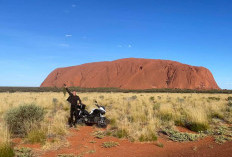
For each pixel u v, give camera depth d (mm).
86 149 6379
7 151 5551
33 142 6801
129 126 8523
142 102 19359
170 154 6027
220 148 6562
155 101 22281
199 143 7297
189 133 8305
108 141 7305
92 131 8688
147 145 6961
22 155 5594
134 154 6000
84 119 9727
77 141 7215
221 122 10820
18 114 8102
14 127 7996
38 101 18469
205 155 5887
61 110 14406
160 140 7617
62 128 8078
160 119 10695
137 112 11883
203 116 10023
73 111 9453
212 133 8555
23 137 7469
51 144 6656
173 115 11250
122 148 6578
